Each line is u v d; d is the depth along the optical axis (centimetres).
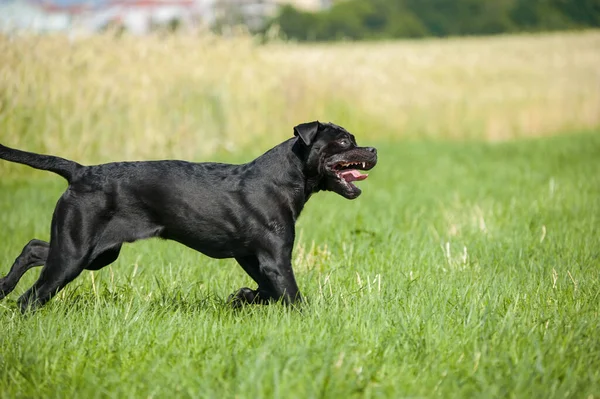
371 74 3575
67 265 788
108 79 2198
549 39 6731
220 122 2636
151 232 817
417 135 3756
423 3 10638
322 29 9225
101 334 713
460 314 773
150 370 628
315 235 1245
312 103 3102
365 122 3481
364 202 1697
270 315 777
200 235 820
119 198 800
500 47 5753
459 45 5869
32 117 2027
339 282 928
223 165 840
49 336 704
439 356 655
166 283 942
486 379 615
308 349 652
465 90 4147
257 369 600
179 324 752
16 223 1422
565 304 817
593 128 4041
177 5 8819
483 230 1272
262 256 819
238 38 2783
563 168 2230
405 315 768
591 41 6425
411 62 4375
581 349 672
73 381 617
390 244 1149
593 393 595
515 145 3108
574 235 1204
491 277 938
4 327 755
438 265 1025
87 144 2131
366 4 10050
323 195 1817
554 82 4503
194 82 2480
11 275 819
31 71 2027
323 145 834
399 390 591
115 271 1014
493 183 1969
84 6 2584
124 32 2427
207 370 613
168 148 2311
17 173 2050
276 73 2981
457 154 2812
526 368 627
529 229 1256
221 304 855
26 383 620
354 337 708
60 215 795
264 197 814
